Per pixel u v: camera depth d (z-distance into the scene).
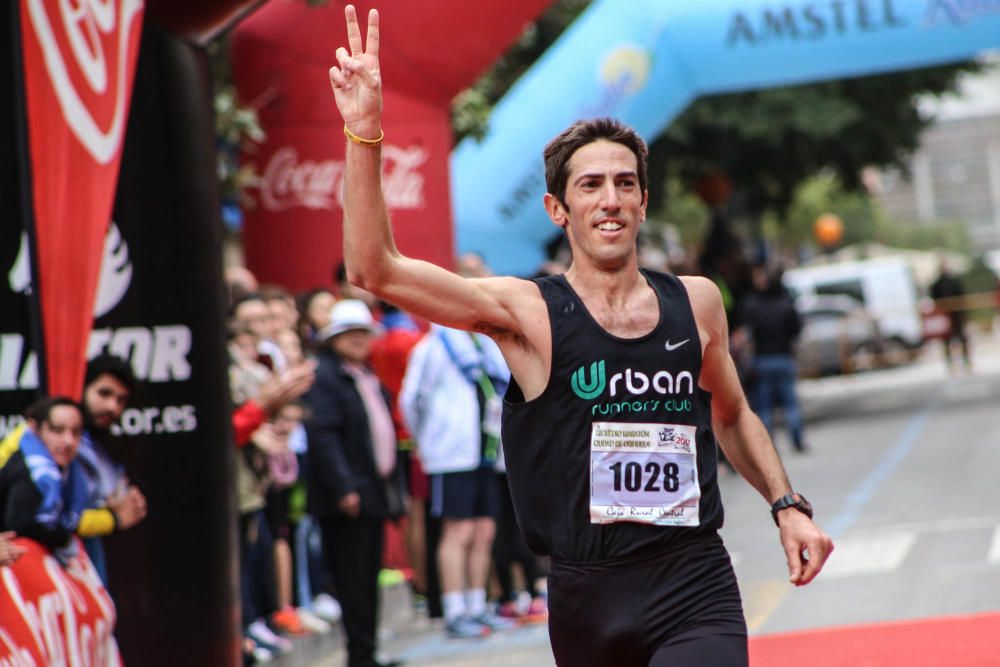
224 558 13.12
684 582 7.76
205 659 12.95
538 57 41.16
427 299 7.74
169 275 12.98
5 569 10.95
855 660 14.56
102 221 12.11
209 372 13.13
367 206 7.59
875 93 49.69
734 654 7.59
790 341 36.56
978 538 21.52
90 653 11.69
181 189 13.09
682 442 7.84
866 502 26.53
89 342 12.61
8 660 10.77
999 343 94.44
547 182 8.14
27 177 11.83
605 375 7.77
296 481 18.55
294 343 18.28
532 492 7.88
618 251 7.85
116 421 12.45
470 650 17.80
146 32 12.96
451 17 23.14
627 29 31.44
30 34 11.80
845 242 143.25
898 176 56.91
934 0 31.53
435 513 18.73
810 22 31.80
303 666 17.58
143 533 12.76
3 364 12.61
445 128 25.12
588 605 7.80
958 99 53.47
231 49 24.12
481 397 18.59
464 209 31.44
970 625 15.81
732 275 42.38
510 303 7.86
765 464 8.39
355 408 16.62
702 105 47.12
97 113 12.11
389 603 21.02
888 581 18.95
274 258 24.73
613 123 8.08
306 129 24.31
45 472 11.27
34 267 11.86
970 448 33.88
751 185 54.09
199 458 13.01
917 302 71.19
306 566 18.97
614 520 7.74
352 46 7.64
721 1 31.67
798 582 8.09
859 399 55.47
